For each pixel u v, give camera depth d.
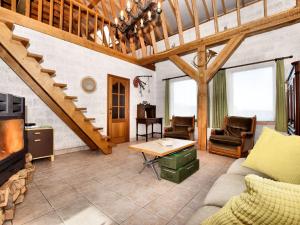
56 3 4.44
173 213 1.68
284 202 0.48
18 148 2.16
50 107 3.54
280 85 3.78
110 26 4.96
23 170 2.12
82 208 1.76
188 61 5.48
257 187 0.53
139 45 6.65
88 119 3.50
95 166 3.03
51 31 3.66
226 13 4.76
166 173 2.45
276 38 3.97
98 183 2.34
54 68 3.71
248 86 4.45
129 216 1.63
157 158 2.92
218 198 1.17
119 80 5.12
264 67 4.16
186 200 1.91
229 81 4.70
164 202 1.87
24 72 3.16
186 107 5.72
